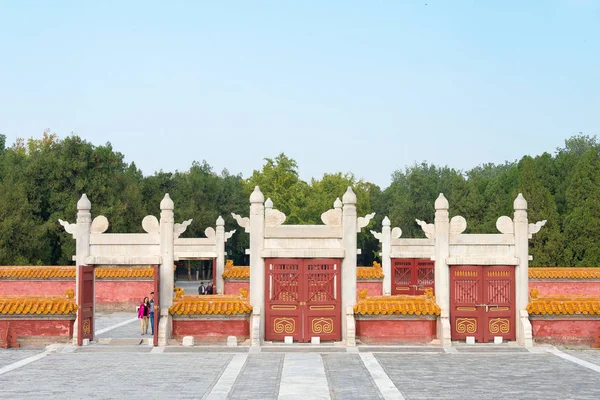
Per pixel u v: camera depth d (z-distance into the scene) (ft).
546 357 88.07
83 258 98.73
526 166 201.67
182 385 70.13
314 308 98.17
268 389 68.03
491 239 98.89
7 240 197.47
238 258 326.24
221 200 317.22
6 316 96.32
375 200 320.09
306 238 98.43
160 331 96.58
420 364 82.84
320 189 278.26
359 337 97.40
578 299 99.50
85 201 99.60
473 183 249.75
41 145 304.30
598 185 202.28
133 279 162.09
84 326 97.96
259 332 96.32
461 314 98.53
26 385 70.23
